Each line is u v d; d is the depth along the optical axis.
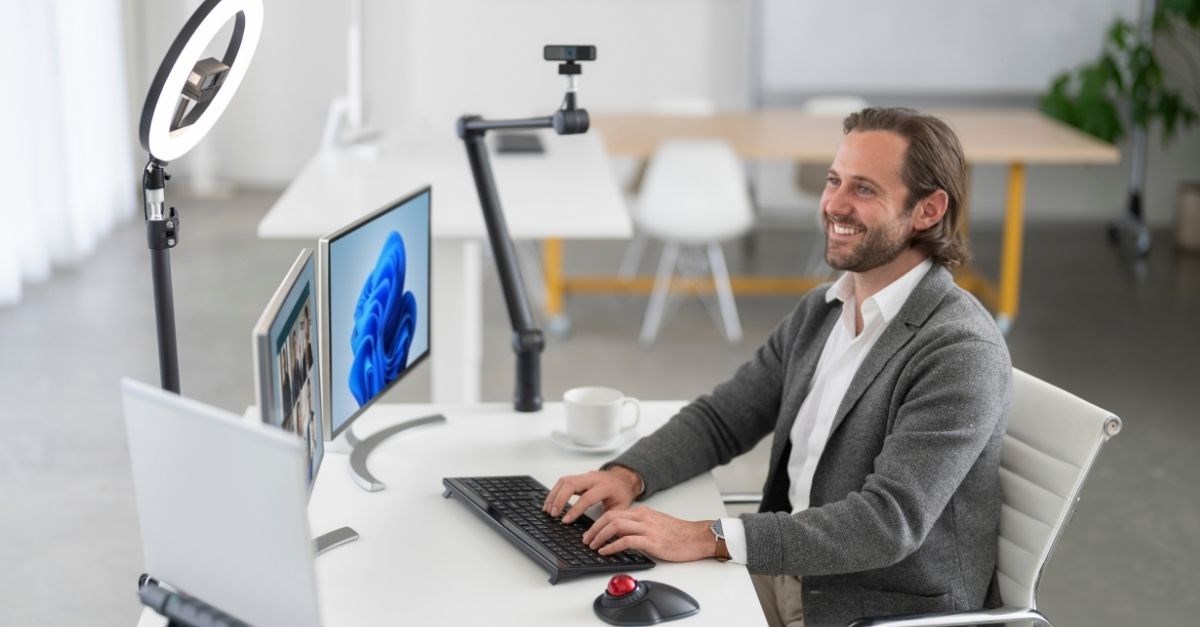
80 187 6.11
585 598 1.69
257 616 1.42
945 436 1.82
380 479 2.08
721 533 1.80
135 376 4.52
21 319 5.17
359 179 4.04
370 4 7.55
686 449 2.14
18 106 5.51
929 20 7.14
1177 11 6.61
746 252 6.75
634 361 4.91
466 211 3.60
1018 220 5.29
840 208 1.97
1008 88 7.19
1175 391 4.64
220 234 6.66
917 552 1.90
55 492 3.58
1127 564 3.33
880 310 2.00
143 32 7.52
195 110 1.73
